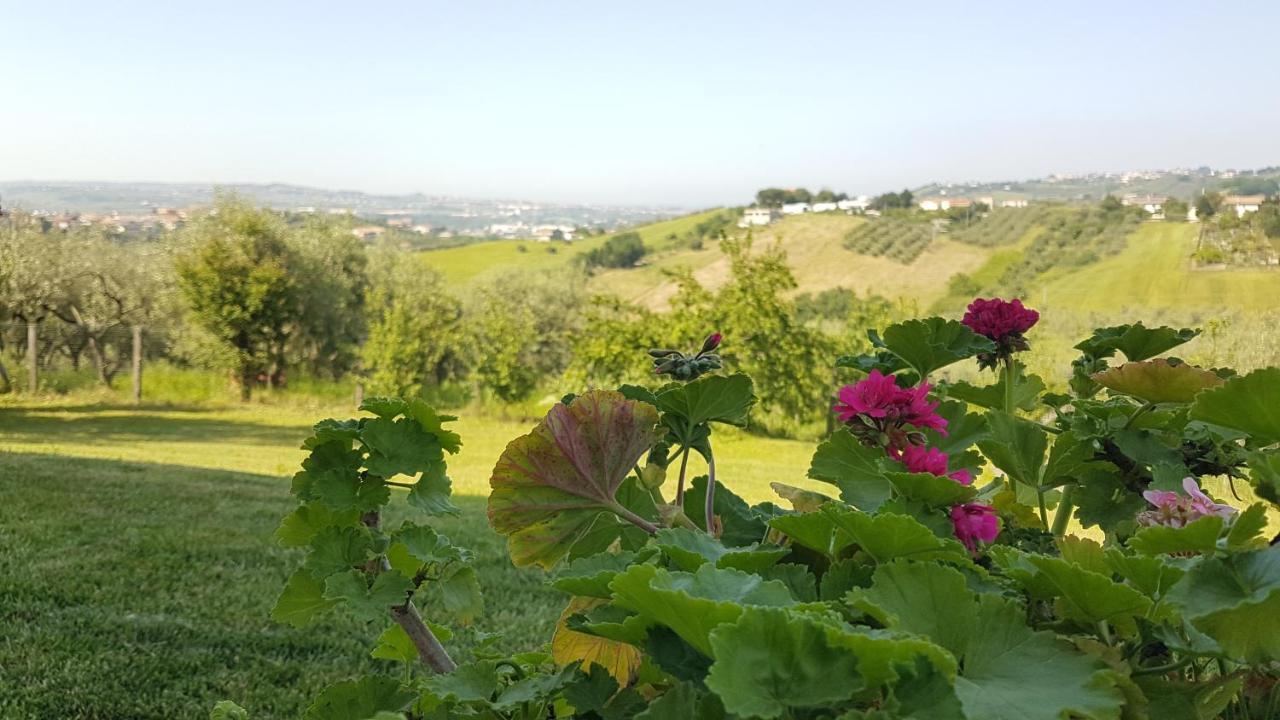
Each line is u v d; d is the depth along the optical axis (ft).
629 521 3.64
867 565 2.90
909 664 2.01
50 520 20.15
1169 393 3.99
